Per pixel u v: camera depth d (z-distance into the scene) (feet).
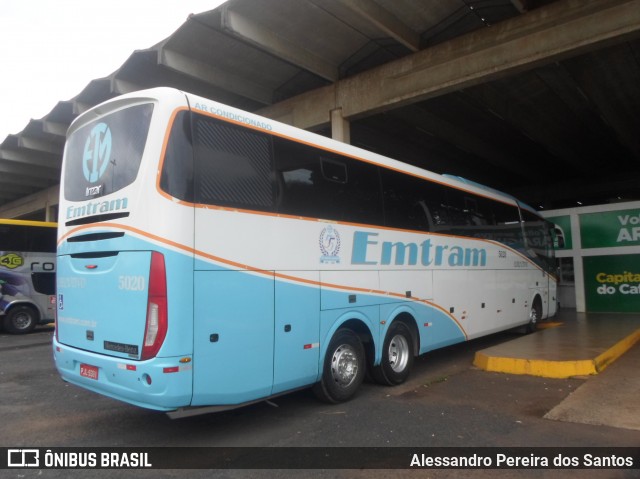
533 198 101.30
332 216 20.06
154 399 13.89
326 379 19.52
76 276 17.03
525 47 36.55
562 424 17.56
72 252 17.37
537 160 82.02
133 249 14.70
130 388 14.38
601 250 51.49
